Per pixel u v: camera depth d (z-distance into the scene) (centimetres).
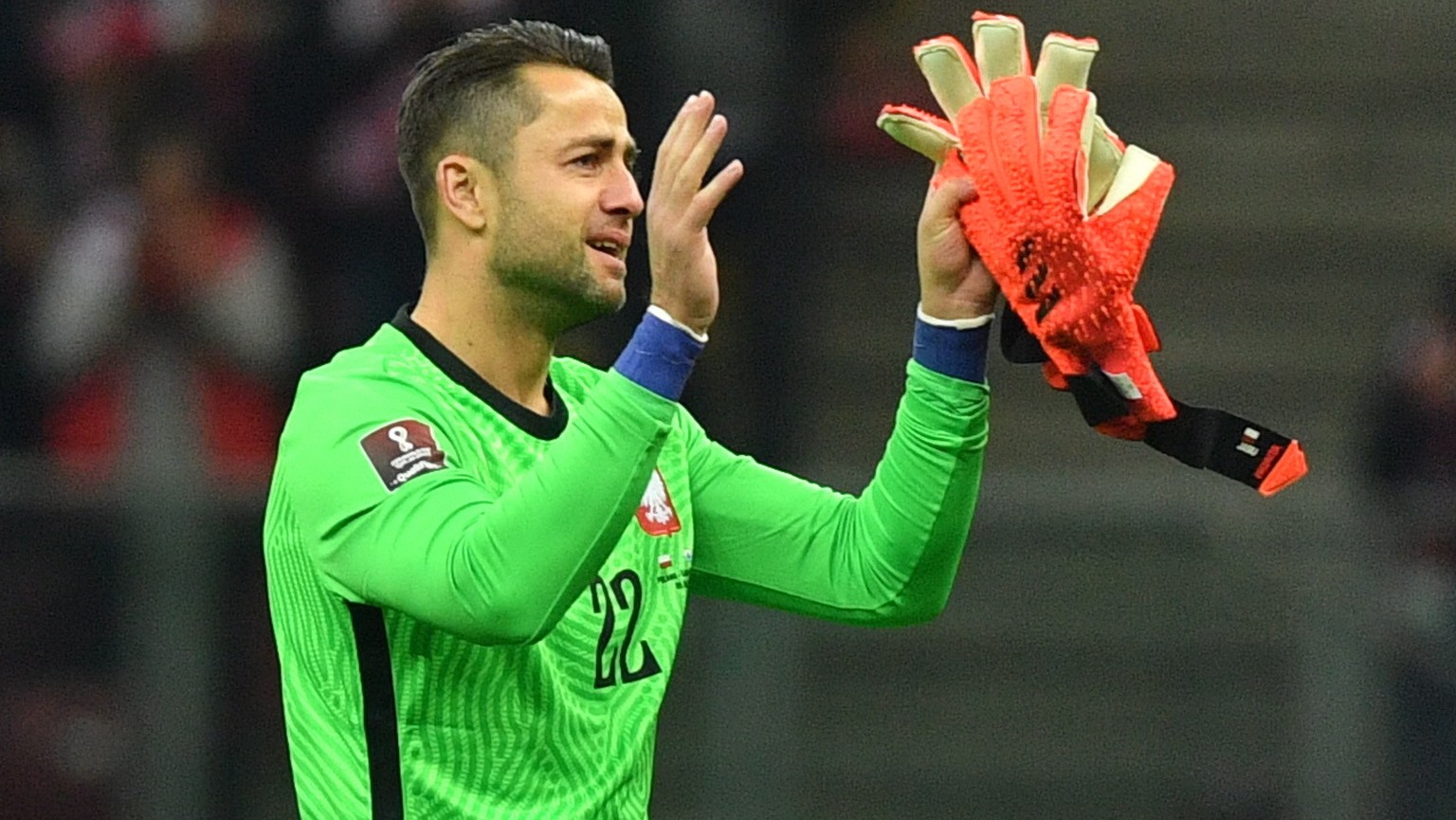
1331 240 2967
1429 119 3066
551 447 923
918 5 3019
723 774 2133
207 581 2142
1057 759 2155
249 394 2422
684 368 855
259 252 2450
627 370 849
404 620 908
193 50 2509
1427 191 3005
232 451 2395
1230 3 3150
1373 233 2972
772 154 2558
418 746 916
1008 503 2170
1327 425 2816
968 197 938
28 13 2558
